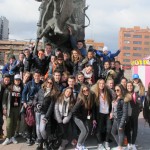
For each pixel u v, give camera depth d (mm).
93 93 7488
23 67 9266
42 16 9656
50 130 7105
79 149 7129
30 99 7680
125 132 7656
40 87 7746
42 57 8906
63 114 7098
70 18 10273
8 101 7898
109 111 7508
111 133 7477
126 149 7508
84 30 10836
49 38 9883
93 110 7527
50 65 8469
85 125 7254
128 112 7340
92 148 7574
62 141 7184
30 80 8156
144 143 8383
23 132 8336
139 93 8156
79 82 7879
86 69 8258
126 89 7609
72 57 8867
